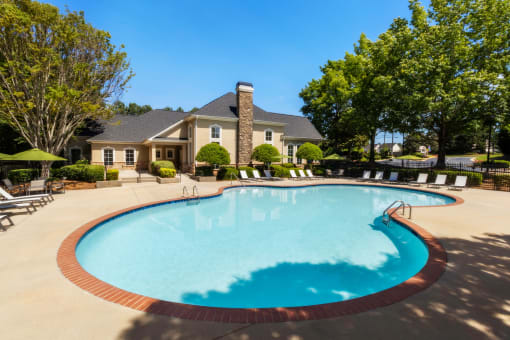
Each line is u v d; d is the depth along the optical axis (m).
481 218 8.50
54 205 10.27
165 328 2.94
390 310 3.28
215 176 20.16
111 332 2.86
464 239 6.32
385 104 21.67
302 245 7.13
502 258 5.09
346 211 11.35
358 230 8.59
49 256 5.11
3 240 6.02
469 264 4.79
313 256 6.35
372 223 9.45
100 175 15.91
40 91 15.62
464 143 49.50
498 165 27.97
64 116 16.84
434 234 6.73
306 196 15.15
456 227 7.41
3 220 7.86
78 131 23.97
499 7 18.44
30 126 15.99
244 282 5.06
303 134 29.61
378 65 23.12
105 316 3.17
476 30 19.78
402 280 5.14
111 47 18.09
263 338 2.75
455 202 11.46
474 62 20.00
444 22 20.47
